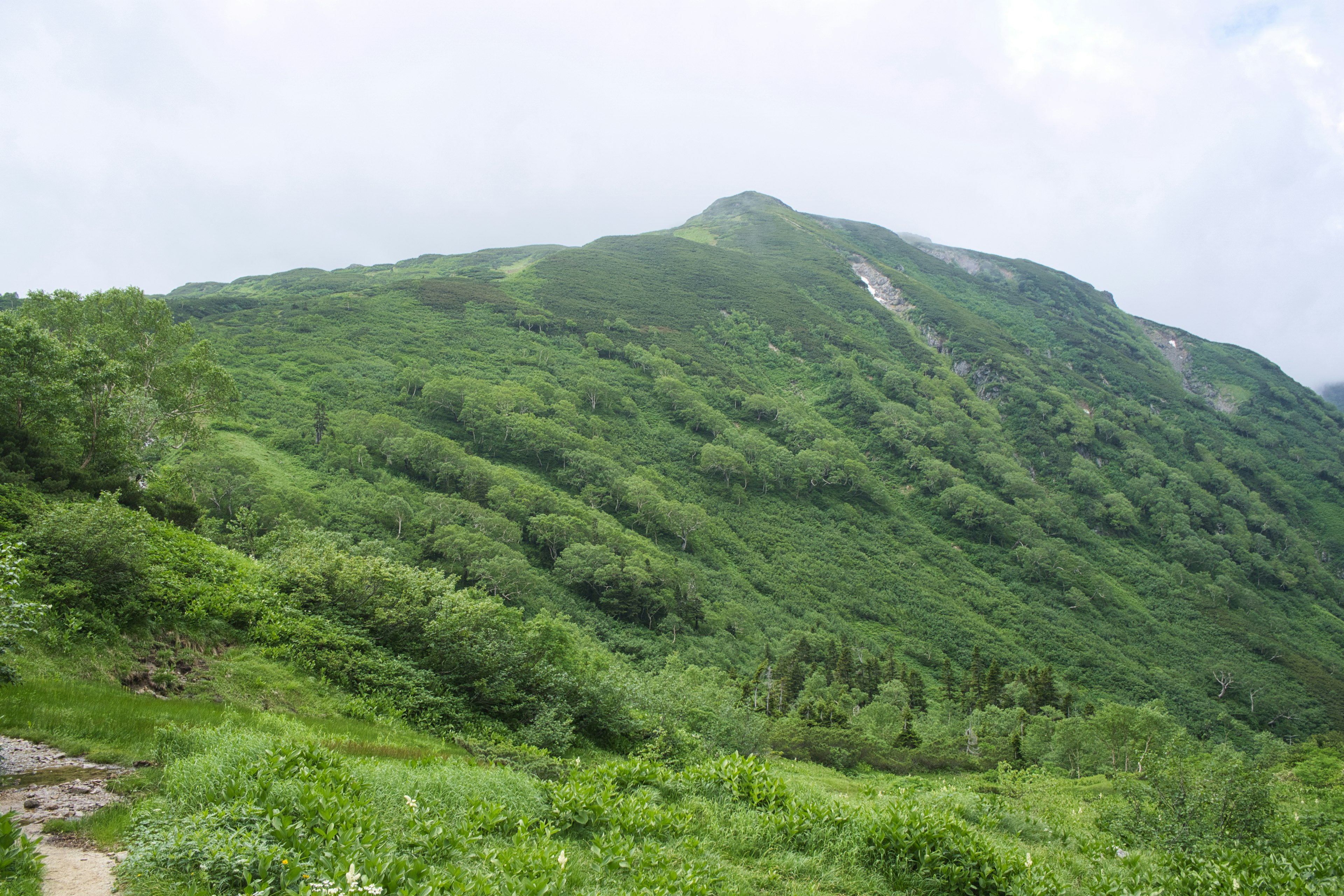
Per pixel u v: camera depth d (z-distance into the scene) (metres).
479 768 13.23
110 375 29.33
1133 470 176.50
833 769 37.75
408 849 7.72
